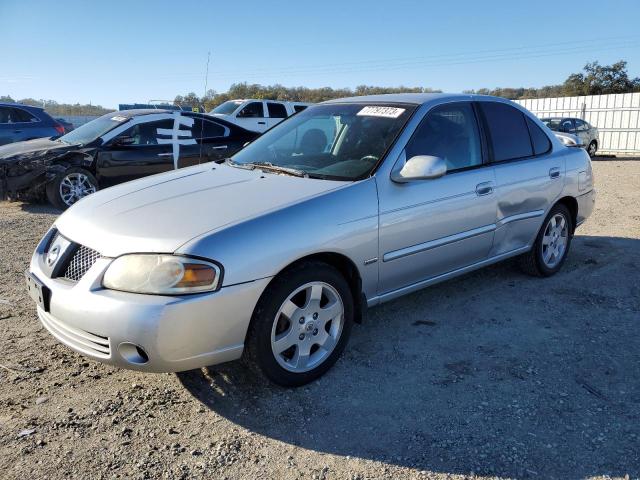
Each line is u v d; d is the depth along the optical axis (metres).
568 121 21.50
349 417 2.91
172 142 9.02
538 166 4.71
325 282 3.16
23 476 2.41
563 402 3.04
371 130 3.89
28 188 8.09
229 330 2.80
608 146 25.16
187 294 2.67
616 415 2.91
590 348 3.69
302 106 17.97
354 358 3.54
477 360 3.53
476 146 4.27
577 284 4.96
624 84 44.59
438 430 2.79
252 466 2.52
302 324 3.12
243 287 2.79
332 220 3.16
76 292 2.78
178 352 2.69
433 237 3.81
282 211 3.02
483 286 4.88
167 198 3.28
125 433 2.74
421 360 3.52
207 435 2.75
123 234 2.85
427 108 3.99
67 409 2.93
